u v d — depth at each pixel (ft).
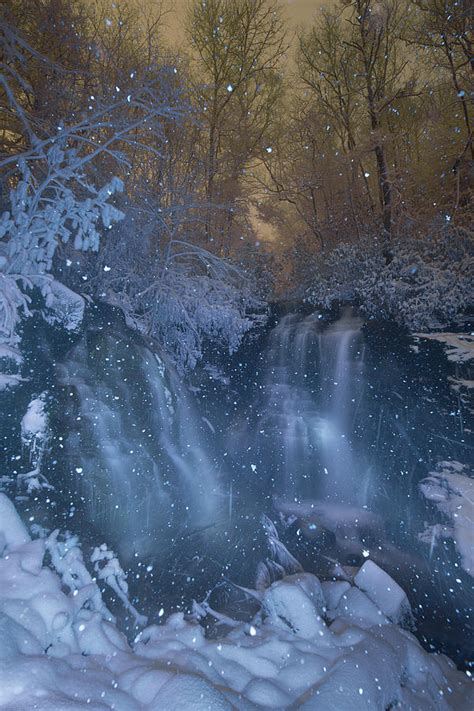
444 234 31.45
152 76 28.19
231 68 49.01
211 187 42.01
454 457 23.07
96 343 19.52
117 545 14.73
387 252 34.88
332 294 33.37
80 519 13.42
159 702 8.21
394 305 29.50
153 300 27.55
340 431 27.48
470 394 24.26
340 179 52.90
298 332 31.40
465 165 42.93
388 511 22.33
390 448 25.40
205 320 28.43
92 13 31.07
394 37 45.52
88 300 22.13
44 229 17.33
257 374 30.66
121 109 24.32
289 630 12.04
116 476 16.69
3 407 14.84
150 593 13.43
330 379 29.60
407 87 44.39
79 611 10.52
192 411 25.79
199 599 13.50
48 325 18.34
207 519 18.47
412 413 25.55
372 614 13.38
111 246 25.41
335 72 50.06
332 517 22.06
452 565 17.92
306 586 13.16
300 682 10.18
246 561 15.79
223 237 45.03
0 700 7.51
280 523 20.18
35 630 9.37
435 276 29.14
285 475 25.46
